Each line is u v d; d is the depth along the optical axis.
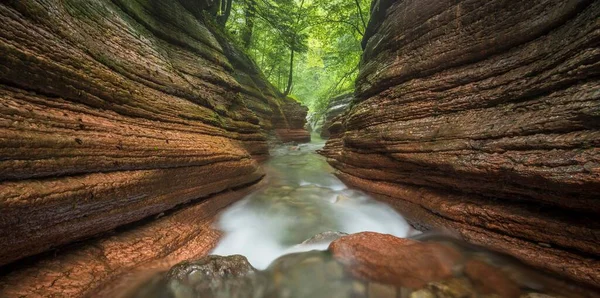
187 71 7.89
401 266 3.81
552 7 4.18
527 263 3.87
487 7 5.22
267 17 17.48
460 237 4.83
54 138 3.22
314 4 17.11
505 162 4.06
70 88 3.81
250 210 7.10
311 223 6.40
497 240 4.36
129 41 5.78
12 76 3.08
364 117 8.03
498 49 5.00
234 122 10.08
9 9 3.14
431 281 3.53
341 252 4.25
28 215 2.88
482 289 3.34
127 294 3.34
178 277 3.44
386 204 6.89
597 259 3.37
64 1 4.20
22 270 3.10
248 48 19.44
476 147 4.61
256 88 17.53
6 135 2.72
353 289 3.53
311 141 27.58
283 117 21.98
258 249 5.18
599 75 3.34
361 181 8.09
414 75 6.73
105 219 3.89
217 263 3.70
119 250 3.96
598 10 3.46
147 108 5.36
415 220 5.87
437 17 6.30
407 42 7.19
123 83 4.93
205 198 6.32
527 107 4.15
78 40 4.23
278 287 3.69
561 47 3.87
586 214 3.52
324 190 9.02
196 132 6.63
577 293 3.21
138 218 4.52
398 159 6.27
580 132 3.34
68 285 3.17
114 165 3.99
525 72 4.34
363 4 16.61
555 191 3.57
